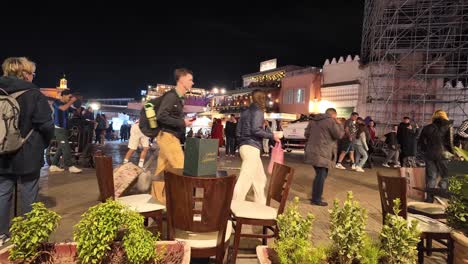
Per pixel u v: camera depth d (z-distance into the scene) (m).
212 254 2.73
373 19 20.56
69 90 8.55
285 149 18.16
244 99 33.19
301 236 2.06
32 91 3.66
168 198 2.63
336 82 22.69
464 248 2.29
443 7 18.75
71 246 2.06
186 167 3.04
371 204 6.46
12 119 3.44
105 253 1.94
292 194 7.13
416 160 12.79
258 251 2.17
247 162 4.97
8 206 3.70
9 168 3.57
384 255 1.94
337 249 2.01
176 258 2.05
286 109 26.67
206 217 2.59
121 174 3.83
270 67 35.41
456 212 2.48
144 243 1.92
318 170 6.27
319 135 6.18
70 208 5.27
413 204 4.23
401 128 11.91
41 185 7.00
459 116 17.84
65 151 8.59
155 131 4.00
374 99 19.45
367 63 20.41
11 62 3.72
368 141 11.22
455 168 3.41
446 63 18.78
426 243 3.98
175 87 4.04
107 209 1.93
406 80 19.00
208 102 42.47
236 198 4.87
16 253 1.95
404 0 19.05
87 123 9.81
